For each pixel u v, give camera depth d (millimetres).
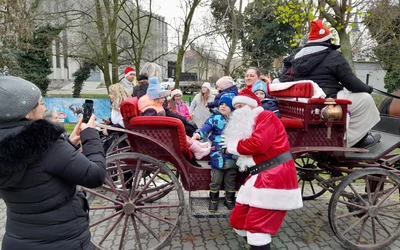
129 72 6391
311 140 3512
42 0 11891
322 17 9117
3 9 10094
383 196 3723
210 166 3643
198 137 3381
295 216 4629
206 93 7012
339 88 3850
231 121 2998
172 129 3373
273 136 2846
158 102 3654
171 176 3324
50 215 1834
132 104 3275
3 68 12836
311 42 3855
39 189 1783
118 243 3820
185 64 18781
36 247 1826
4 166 1648
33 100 1809
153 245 3770
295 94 3471
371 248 3553
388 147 3723
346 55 9062
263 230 2857
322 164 4105
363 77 21562
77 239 1921
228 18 12625
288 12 9336
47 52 13008
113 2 12328
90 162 1902
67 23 13023
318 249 3707
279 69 15031
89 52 14094
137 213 3617
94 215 4586
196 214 3365
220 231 4164
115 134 5305
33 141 1683
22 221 1832
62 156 1798
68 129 10391
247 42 13297
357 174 3459
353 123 3768
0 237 3975
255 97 3031
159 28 15438
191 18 11719
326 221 4461
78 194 2037
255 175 2934
